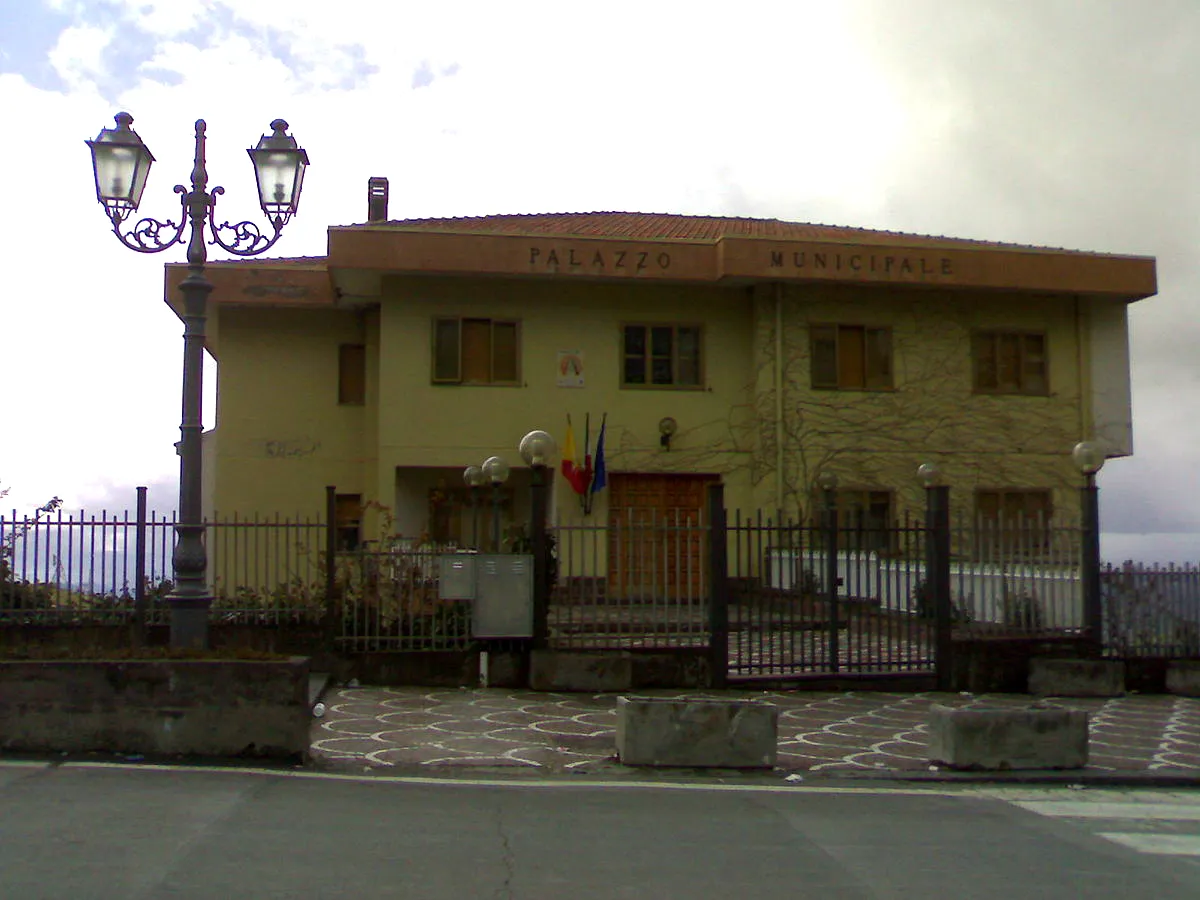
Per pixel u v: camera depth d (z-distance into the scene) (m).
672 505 24.66
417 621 14.57
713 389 24.70
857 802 9.01
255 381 25.22
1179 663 15.45
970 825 8.20
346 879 6.21
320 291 24.89
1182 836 8.02
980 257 24.44
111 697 9.72
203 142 11.30
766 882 6.42
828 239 26.91
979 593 15.42
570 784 9.45
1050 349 25.72
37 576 14.45
